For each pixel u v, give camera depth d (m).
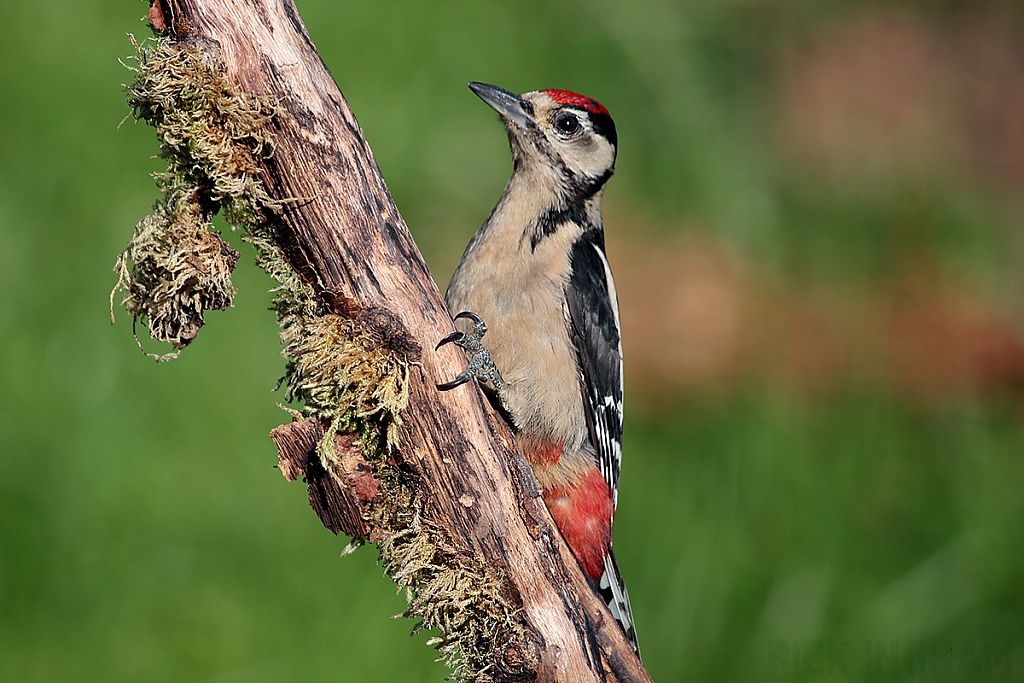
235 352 11.37
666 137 16.92
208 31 5.13
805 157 17.69
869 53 19.91
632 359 14.02
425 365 5.57
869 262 16.08
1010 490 12.12
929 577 11.27
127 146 13.12
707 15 18.19
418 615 5.84
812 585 11.18
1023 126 18.55
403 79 15.48
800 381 13.87
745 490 12.06
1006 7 21.45
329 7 15.41
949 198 17.23
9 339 11.12
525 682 5.98
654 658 10.66
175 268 5.35
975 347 14.42
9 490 10.20
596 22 17.23
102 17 14.33
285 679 9.51
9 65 13.42
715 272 15.41
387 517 5.74
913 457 12.64
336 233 5.38
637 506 11.67
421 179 14.89
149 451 10.62
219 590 9.92
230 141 5.21
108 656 9.49
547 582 6.00
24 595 9.77
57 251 12.02
